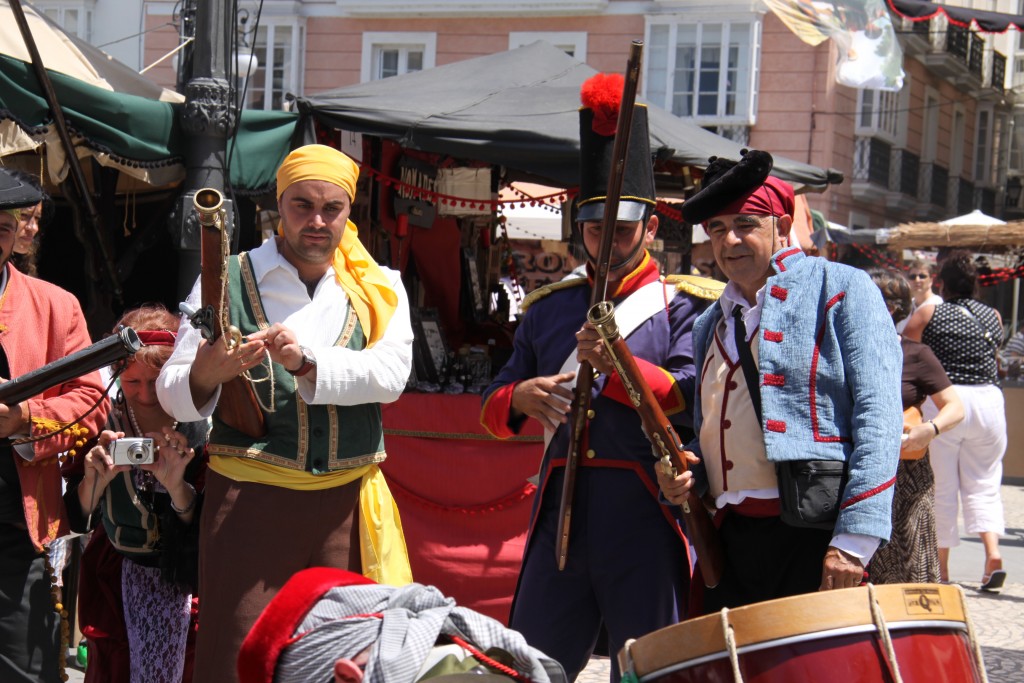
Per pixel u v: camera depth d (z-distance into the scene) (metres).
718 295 3.33
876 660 2.05
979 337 6.89
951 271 7.31
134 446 3.25
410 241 6.35
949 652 2.13
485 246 6.96
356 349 3.30
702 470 3.02
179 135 5.58
